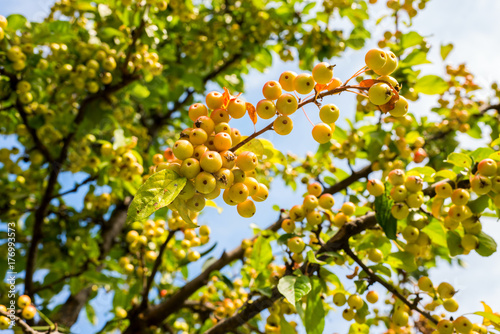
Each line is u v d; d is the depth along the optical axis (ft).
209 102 6.84
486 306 9.17
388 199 9.86
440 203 9.61
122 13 16.25
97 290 19.13
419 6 15.38
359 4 19.90
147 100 19.35
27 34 14.48
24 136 17.70
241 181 6.58
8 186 18.47
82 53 16.15
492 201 9.83
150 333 14.88
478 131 16.24
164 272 18.66
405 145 14.03
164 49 19.84
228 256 15.23
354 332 10.61
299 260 10.82
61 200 21.07
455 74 17.12
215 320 13.85
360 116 17.34
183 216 6.26
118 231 19.80
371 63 6.61
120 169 15.24
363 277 10.50
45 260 18.42
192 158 6.17
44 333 11.47
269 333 11.74
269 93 6.82
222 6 22.71
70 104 17.01
